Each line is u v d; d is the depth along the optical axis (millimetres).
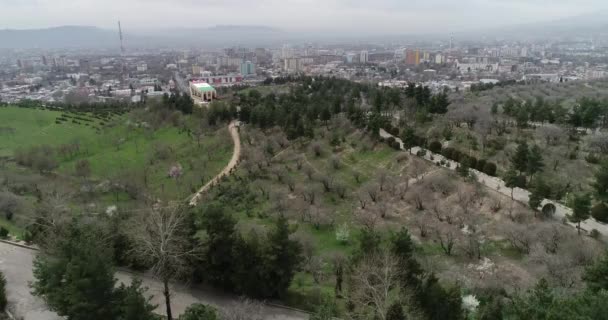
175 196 83812
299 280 47750
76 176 96312
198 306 33875
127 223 49656
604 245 46656
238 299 42094
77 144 113375
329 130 100625
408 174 75500
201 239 43219
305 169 83500
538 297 28016
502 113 102875
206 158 101562
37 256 39312
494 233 55906
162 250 36844
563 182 64375
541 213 56531
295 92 137000
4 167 98188
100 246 36875
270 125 108500
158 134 123438
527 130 86812
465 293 40312
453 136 88438
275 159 93000
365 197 72000
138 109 142875
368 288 34969
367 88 153500
